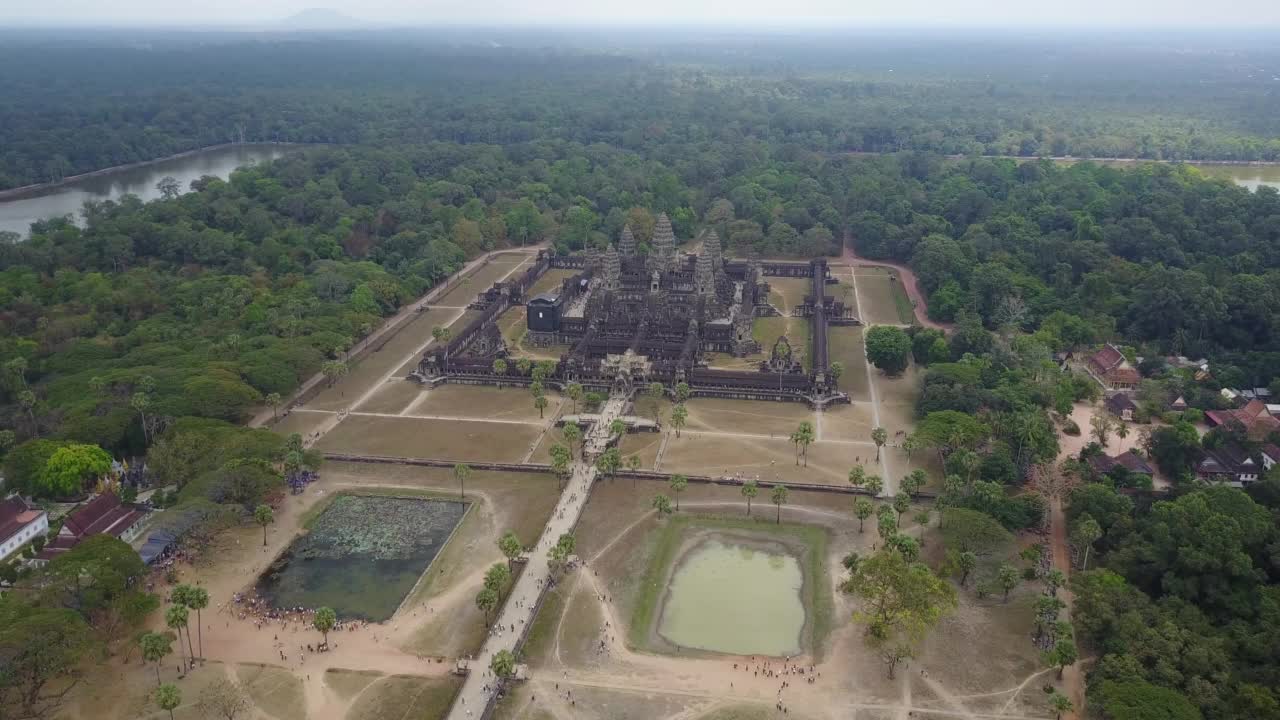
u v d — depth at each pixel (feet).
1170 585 561.02
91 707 502.38
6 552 638.53
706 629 575.79
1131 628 519.19
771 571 637.30
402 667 539.29
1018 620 574.56
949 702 509.76
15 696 488.44
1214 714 468.34
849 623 576.20
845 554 652.07
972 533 607.78
